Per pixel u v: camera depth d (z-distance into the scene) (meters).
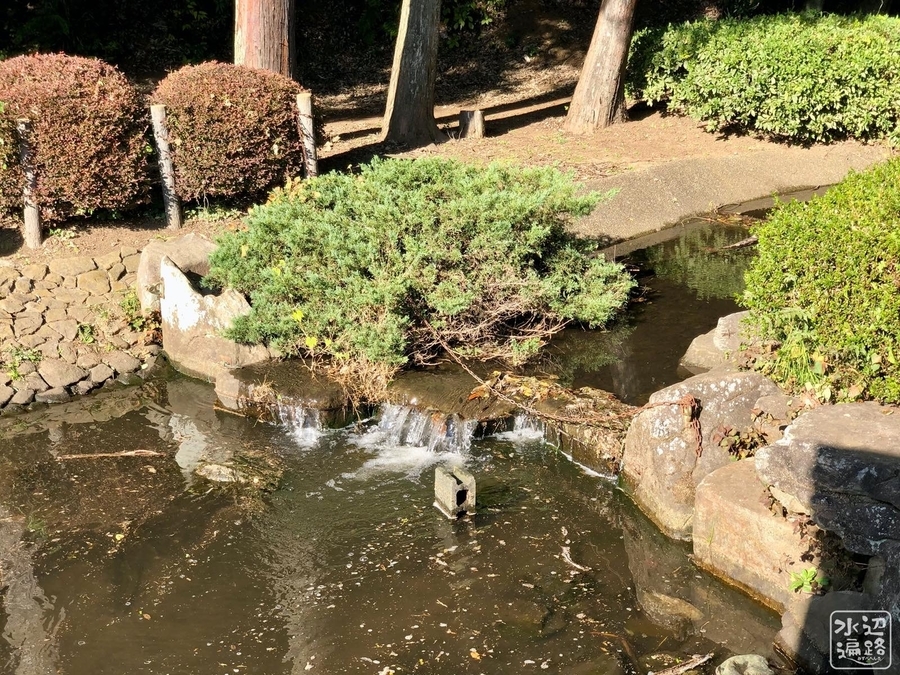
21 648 4.91
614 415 6.70
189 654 4.86
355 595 5.31
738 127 14.91
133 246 9.34
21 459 6.82
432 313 7.96
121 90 9.29
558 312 8.34
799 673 4.64
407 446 6.98
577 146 14.00
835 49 13.60
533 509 6.13
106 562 5.61
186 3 18.19
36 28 16.12
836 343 5.75
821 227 5.87
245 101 9.83
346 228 8.30
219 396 7.51
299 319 7.70
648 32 15.58
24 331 8.14
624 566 5.55
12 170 8.91
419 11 13.19
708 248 10.83
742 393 6.00
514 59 20.22
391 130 13.74
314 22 19.89
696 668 4.68
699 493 5.46
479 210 8.11
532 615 5.11
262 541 5.82
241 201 10.49
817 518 4.81
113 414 7.50
